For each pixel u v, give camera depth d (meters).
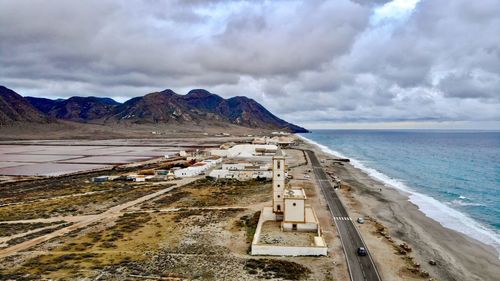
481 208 88.50
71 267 47.47
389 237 62.12
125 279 43.88
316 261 50.53
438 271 49.84
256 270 46.81
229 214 74.69
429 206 90.12
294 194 64.38
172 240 58.81
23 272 45.78
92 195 98.19
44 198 96.25
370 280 45.12
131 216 74.19
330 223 69.50
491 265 53.47
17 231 64.75
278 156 68.31
